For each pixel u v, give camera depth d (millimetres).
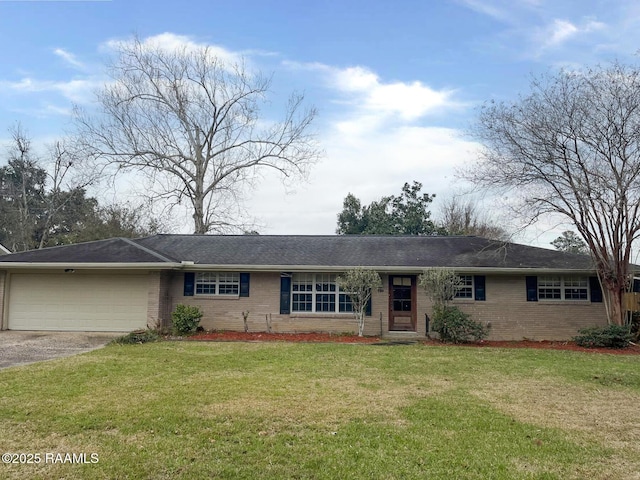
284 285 17969
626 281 16359
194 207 31875
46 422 6680
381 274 17688
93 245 18984
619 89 15125
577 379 10117
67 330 17719
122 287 17828
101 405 7516
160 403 7668
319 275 18109
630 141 15055
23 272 18109
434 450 5863
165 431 6383
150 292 17266
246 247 20000
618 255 16141
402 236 21672
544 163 16188
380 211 38875
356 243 20531
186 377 9695
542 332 17297
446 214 45562
